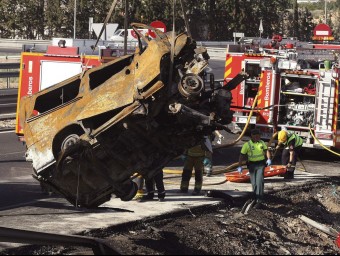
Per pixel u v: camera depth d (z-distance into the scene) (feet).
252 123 126.72
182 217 79.71
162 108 59.52
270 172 104.94
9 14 385.29
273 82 123.85
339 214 95.91
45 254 61.93
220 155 127.44
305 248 75.82
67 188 66.18
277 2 414.21
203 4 380.78
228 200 89.10
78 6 351.87
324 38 169.78
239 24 382.63
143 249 65.51
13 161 112.16
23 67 112.68
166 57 58.54
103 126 60.03
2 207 80.79
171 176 104.63
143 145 63.36
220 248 70.49
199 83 57.21
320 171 116.88
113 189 66.49
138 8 329.52
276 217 86.38
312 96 122.83
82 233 68.08
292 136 106.22
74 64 110.63
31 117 66.80
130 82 60.23
